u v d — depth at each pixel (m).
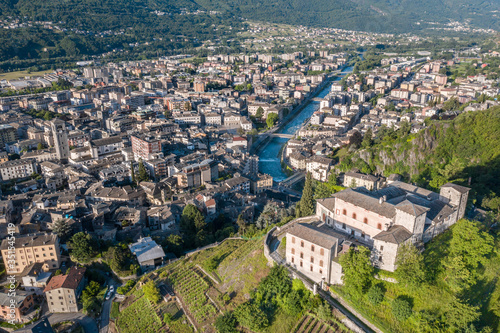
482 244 158.00
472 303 147.62
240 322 162.25
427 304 145.00
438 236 176.50
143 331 171.50
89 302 190.38
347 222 186.75
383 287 152.12
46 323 171.12
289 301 161.50
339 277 160.25
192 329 168.25
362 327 145.88
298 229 174.12
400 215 162.38
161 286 195.75
